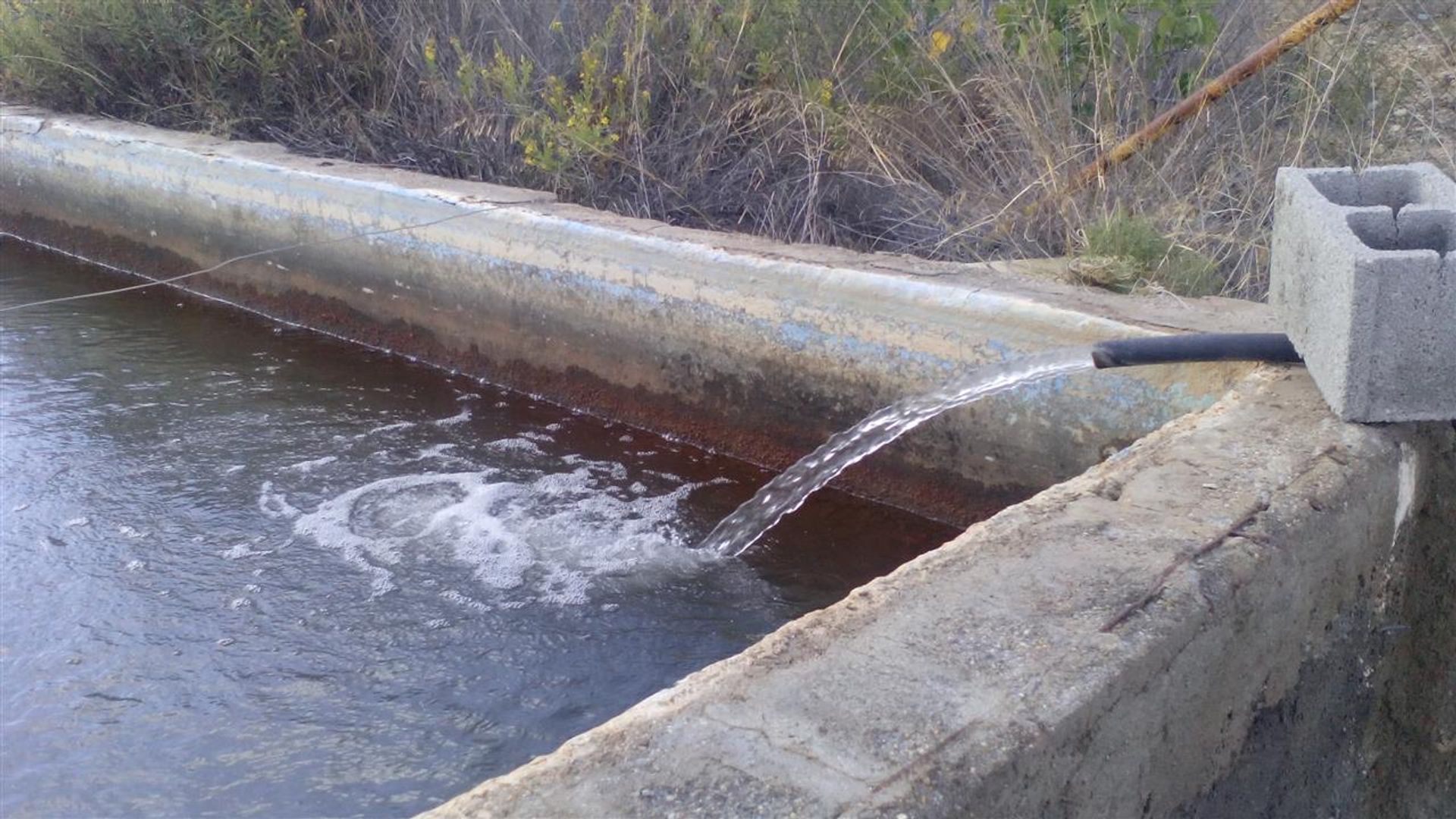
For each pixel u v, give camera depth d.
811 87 6.41
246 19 7.86
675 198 6.56
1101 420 4.26
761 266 5.10
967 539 2.61
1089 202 5.48
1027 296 4.50
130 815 3.26
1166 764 2.33
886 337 4.78
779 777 1.87
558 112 6.67
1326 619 2.79
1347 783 3.05
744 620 4.18
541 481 5.18
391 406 5.94
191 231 7.46
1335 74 5.62
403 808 3.28
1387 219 3.08
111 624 4.10
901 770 1.88
